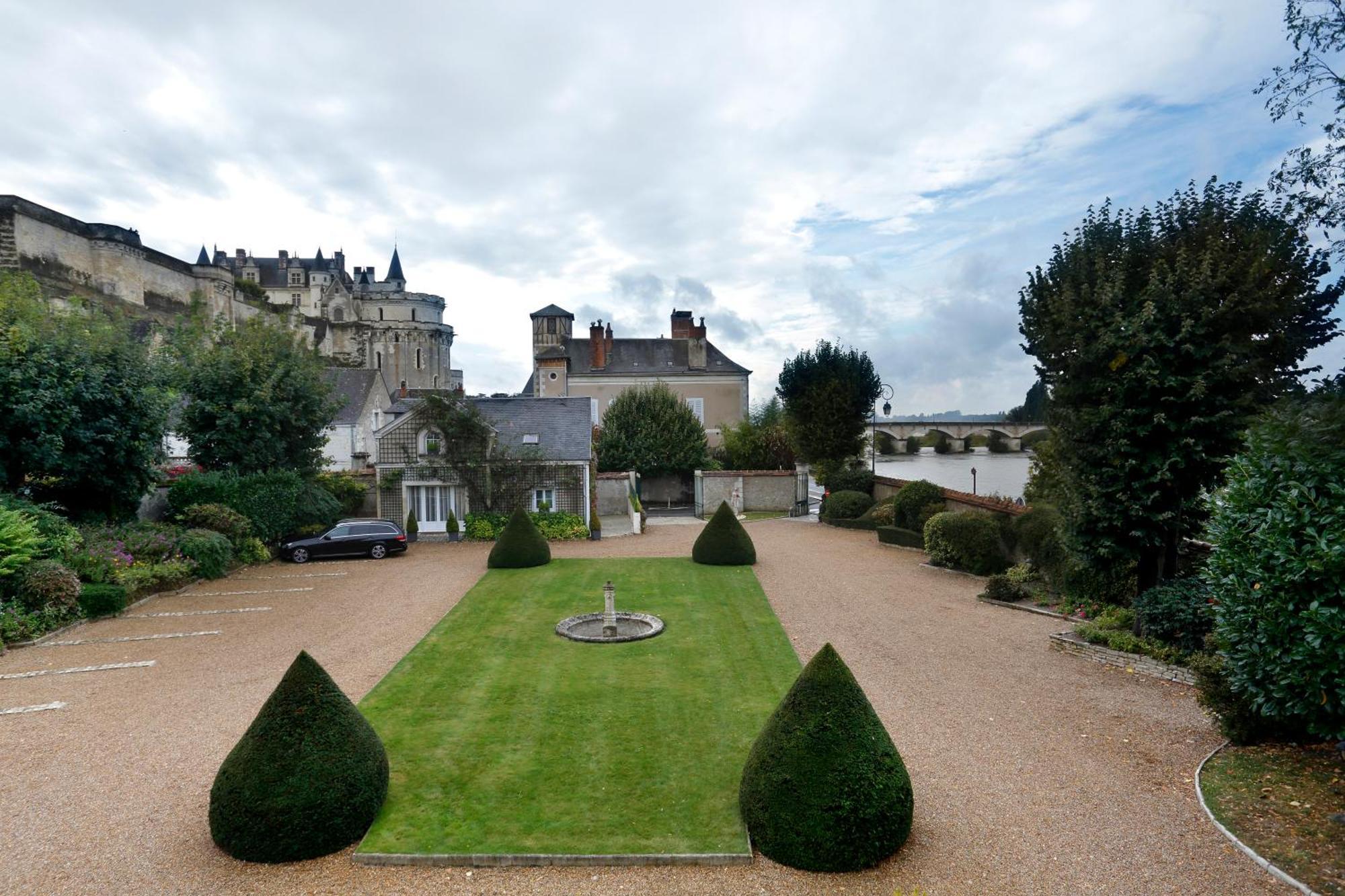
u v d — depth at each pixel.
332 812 6.98
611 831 7.37
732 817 7.66
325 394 26.84
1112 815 7.54
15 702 10.74
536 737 9.68
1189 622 11.78
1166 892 6.30
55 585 14.49
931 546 20.98
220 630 14.78
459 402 28.70
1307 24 11.98
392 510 28.58
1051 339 14.52
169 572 17.84
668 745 9.44
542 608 16.48
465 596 17.81
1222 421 12.46
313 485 26.36
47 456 16.89
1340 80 12.05
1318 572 7.22
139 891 6.42
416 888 6.54
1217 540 8.74
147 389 19.34
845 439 36.06
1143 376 12.78
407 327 96.50
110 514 19.62
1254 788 7.81
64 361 17.64
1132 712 10.28
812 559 22.62
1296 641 7.54
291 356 25.72
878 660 12.82
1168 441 13.02
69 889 6.42
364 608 16.73
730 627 14.91
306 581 19.73
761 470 39.06
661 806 7.89
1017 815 7.60
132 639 14.08
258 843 6.79
